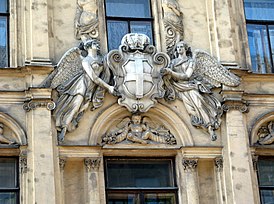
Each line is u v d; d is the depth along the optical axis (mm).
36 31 22578
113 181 21984
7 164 21594
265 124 23281
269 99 23453
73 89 22094
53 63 22547
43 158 21250
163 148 22250
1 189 21297
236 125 22688
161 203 22031
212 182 22391
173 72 22594
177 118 22547
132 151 22109
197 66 23125
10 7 23156
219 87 23062
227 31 23906
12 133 21688
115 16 23797
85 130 21938
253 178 22391
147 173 22266
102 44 23172
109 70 22438
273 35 24844
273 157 23156
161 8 23906
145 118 22500
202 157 22312
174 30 23656
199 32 23906
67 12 23266
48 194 20969
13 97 21953
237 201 21891
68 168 21641
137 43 22703
